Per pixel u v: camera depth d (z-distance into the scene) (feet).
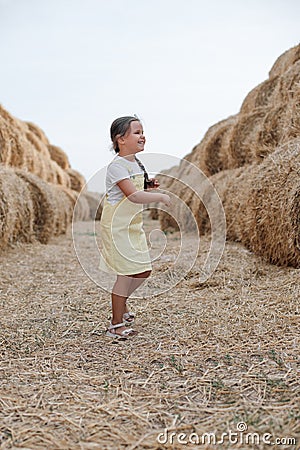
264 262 15.70
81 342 8.98
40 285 14.11
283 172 14.66
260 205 15.84
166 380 7.22
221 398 6.57
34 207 24.22
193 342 8.76
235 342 8.66
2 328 9.82
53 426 5.96
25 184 23.45
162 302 11.51
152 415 6.18
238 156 24.44
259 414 6.06
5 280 14.65
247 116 24.29
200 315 10.37
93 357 8.25
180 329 9.51
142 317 10.40
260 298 11.39
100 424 5.97
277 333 8.98
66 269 16.74
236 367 7.59
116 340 9.04
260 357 7.95
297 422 5.78
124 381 7.21
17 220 21.63
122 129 9.34
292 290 11.69
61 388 7.00
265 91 25.08
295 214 13.65
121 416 6.16
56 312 11.08
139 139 9.39
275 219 14.76
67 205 31.68
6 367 7.80
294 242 13.92
